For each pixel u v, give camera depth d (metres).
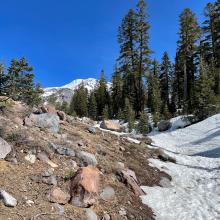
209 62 57.91
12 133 11.16
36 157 10.89
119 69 55.06
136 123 45.25
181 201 12.66
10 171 9.57
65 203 9.19
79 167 11.66
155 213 11.20
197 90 37.38
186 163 19.19
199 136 29.66
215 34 59.00
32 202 8.62
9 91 15.09
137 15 54.09
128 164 14.80
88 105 72.88
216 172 17.22
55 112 17.00
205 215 11.49
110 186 11.40
